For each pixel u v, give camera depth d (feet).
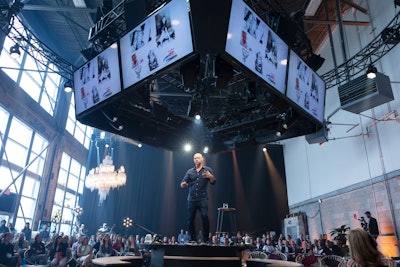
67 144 50.24
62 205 49.98
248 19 11.49
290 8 33.63
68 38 42.75
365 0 33.32
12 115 34.60
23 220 38.40
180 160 59.67
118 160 59.21
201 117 20.79
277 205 56.29
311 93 16.22
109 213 56.18
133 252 31.40
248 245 13.60
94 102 15.15
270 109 19.15
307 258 21.36
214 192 57.06
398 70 28.02
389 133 29.04
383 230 28.91
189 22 10.52
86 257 26.50
